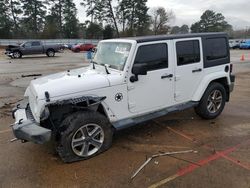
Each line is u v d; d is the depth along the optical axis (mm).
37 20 70625
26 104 4848
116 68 4602
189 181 3627
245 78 11859
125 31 68125
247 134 5191
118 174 3812
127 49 4543
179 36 5094
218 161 4141
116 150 4516
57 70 15281
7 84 10695
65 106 4074
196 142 4836
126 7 68250
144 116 4832
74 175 3803
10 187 3551
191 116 6223
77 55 30016
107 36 65812
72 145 4016
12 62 20938
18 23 68750
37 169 3977
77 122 3971
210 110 5887
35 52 26688
